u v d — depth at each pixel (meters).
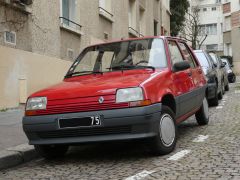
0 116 11.80
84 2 18.61
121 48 8.45
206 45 63.03
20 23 13.56
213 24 62.78
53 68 15.56
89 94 6.74
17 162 7.25
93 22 19.75
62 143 6.78
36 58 14.45
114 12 23.28
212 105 14.71
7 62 12.91
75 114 6.68
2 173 6.66
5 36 12.85
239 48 53.06
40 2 14.70
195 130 9.59
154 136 6.82
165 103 7.60
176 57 8.55
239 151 7.11
